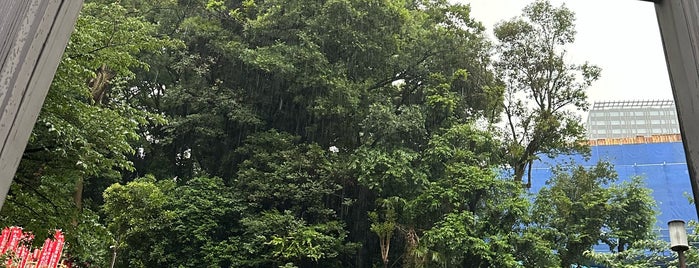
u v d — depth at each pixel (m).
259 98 20.09
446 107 17.70
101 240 8.74
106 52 8.09
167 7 19.80
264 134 18.41
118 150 7.77
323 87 18.72
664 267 11.02
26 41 0.99
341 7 18.56
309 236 15.35
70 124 7.01
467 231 14.78
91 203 15.25
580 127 16.80
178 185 19.08
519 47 17.52
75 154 6.91
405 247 15.62
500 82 18.16
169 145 19.56
